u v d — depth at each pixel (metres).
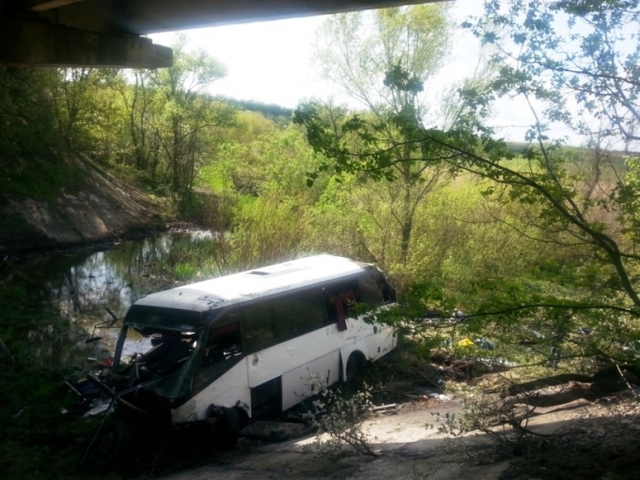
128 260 26.56
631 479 4.33
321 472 6.73
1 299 18.09
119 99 44.75
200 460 8.61
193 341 8.88
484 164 4.74
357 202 17.81
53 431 9.72
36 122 30.28
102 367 12.48
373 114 16.95
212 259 20.12
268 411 9.89
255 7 8.45
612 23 4.44
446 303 5.07
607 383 8.07
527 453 5.55
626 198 4.79
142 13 10.07
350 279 12.11
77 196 32.91
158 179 43.72
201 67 40.78
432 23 17.22
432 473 5.62
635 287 5.73
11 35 9.29
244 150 36.75
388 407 10.20
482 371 11.63
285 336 10.21
